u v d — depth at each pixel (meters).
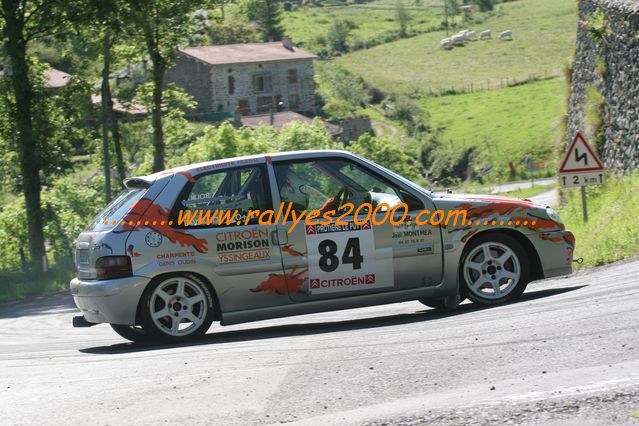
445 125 137.12
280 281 11.02
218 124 115.56
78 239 11.67
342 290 11.12
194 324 10.97
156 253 10.86
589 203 25.00
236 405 6.86
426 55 185.38
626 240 15.75
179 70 127.38
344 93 153.00
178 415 6.68
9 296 32.25
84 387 8.09
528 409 6.09
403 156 99.31
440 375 7.29
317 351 8.91
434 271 11.30
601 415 5.84
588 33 30.17
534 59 172.50
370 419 6.17
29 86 46.31
